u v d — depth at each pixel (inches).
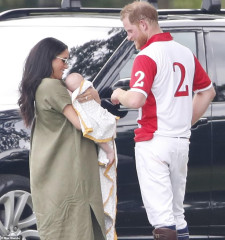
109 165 935.7
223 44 1121.4
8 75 1093.8
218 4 1242.6
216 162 1100.5
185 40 1109.1
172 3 2765.7
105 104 1059.3
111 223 943.7
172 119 949.2
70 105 909.8
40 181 917.2
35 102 919.0
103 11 1242.6
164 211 949.8
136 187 1076.5
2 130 1039.0
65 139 916.6
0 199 1045.8
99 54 1091.3
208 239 1119.0
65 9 1240.2
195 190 1096.8
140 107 929.5
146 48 944.3
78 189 910.4
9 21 1157.1
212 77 1111.0
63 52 927.7
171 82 945.5
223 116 1102.4
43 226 919.0
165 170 955.3
